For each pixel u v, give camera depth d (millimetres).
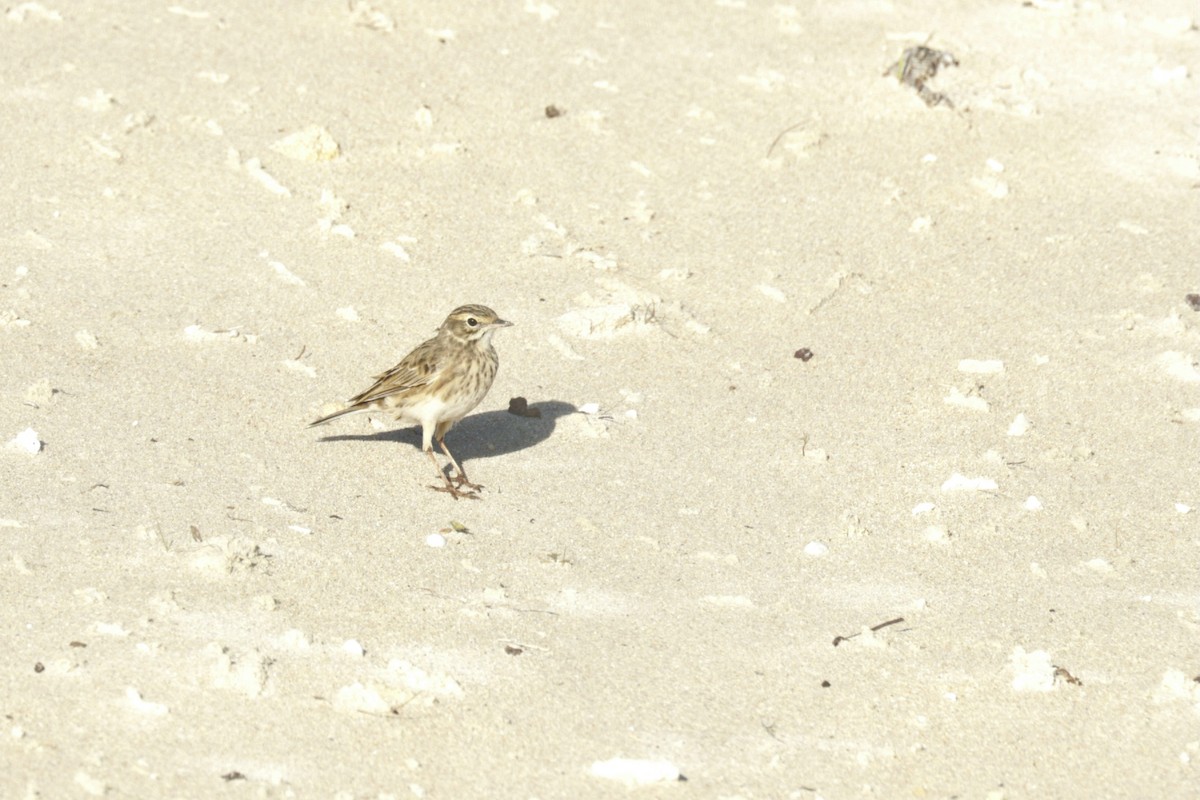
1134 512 12570
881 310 15648
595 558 11602
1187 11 21891
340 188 16938
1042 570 11711
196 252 15711
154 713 9422
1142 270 16438
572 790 9094
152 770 8945
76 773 8836
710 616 10961
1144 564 11875
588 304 15328
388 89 18766
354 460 12820
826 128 18719
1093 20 21500
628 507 12344
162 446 12609
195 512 11688
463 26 20406
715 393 14156
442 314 15039
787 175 17859
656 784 9180
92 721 9320
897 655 10617
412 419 12594
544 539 11836
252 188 16797
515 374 14352
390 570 11219
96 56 18938
